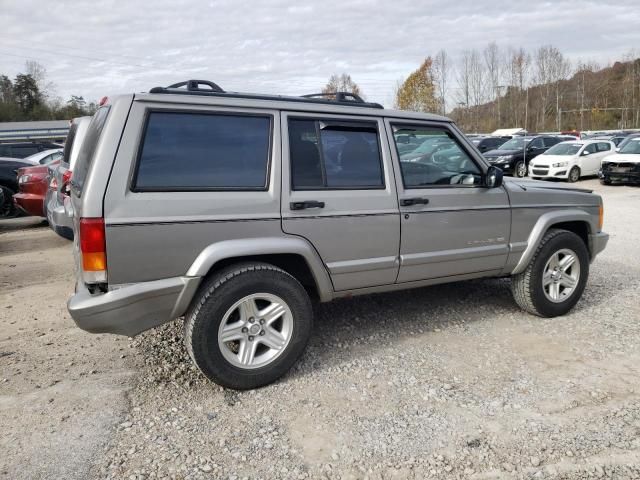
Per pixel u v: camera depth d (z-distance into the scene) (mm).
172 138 3199
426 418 3096
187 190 3195
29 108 66625
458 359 3887
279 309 3492
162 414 3170
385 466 2674
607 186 17047
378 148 3887
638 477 2568
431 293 5457
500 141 25891
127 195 3039
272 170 3439
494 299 5262
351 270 3750
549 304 4648
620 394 3336
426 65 57844
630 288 5582
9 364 3887
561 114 62719
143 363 3887
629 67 65312
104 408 3238
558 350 4020
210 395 3402
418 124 4098
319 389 3463
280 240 3424
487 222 4316
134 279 3088
